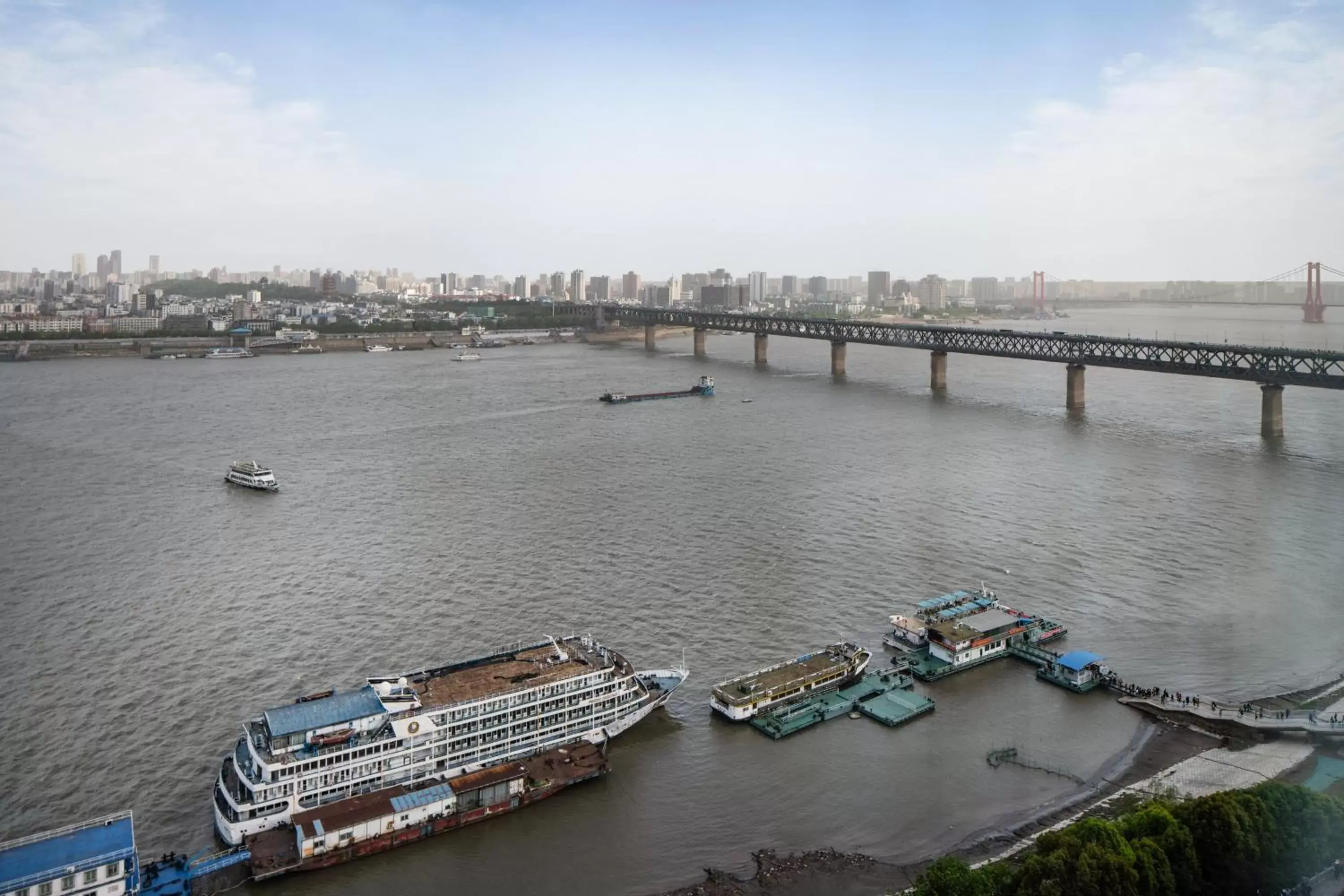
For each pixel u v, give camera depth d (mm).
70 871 99562
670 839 118875
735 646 168125
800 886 109438
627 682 142250
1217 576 199875
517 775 124750
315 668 158250
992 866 103312
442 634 171500
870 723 146625
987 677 161750
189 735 138375
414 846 116750
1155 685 156375
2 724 140750
